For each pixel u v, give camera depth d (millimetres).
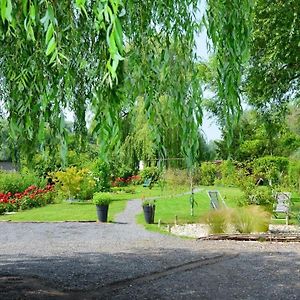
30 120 2596
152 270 7227
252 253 8781
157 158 2969
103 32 2346
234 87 3102
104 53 2348
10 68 2912
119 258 8281
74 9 2627
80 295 5699
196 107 2975
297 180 16531
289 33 8742
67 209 17297
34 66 2594
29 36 2111
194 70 3049
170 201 19703
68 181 20031
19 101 2736
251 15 3232
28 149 3174
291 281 6477
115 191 25188
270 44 9430
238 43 3113
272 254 8680
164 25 3051
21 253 8852
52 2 2281
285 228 12211
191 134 2922
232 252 8891
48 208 17734
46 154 2725
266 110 11844
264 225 11086
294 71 10352
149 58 2834
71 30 2576
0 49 2951
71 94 2756
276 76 10680
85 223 13633
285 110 12016
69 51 2627
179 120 2918
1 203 16312
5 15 1668
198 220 13039
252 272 7082
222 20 3094
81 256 8516
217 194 14797
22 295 5676
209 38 3135
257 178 15078
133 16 2881
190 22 3121
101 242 10219
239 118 3129
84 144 3289
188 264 7715
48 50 1841
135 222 13711
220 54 3117
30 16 1881
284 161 20781
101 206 13797
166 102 2934
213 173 24641
